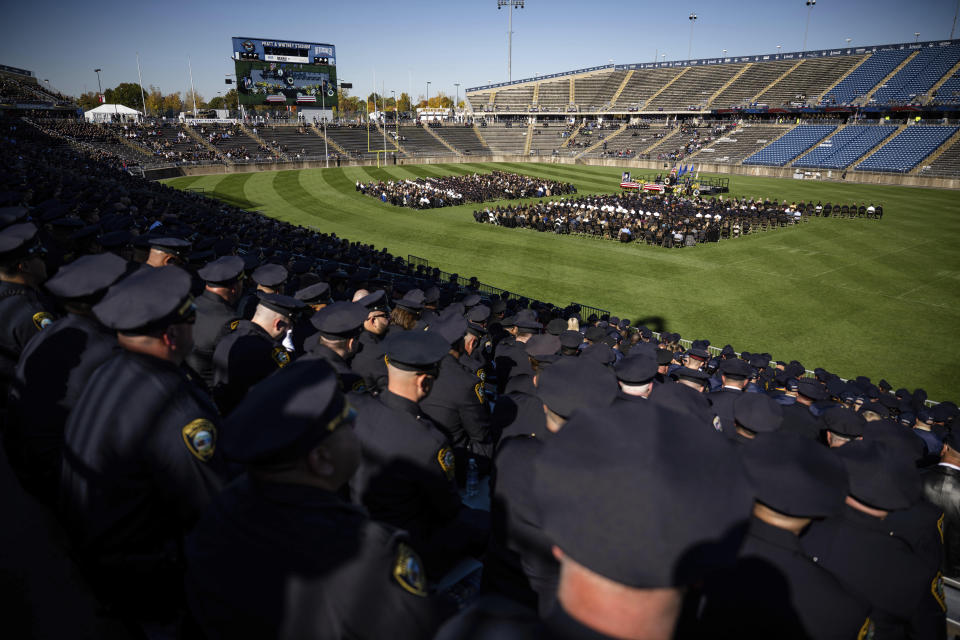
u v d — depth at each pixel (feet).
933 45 252.21
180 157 211.82
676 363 40.27
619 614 3.27
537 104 360.48
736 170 246.68
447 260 108.68
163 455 7.38
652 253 116.06
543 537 7.85
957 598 12.60
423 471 9.46
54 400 9.10
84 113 259.80
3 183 46.52
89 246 22.66
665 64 338.13
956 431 13.50
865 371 64.44
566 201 161.27
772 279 98.02
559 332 26.91
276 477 5.37
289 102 262.88
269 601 4.89
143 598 7.70
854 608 6.52
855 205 155.63
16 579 8.50
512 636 3.56
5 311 12.07
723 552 3.10
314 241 79.25
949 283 95.45
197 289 19.94
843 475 6.85
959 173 196.75
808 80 279.69
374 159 254.88
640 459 3.24
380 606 5.02
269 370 13.80
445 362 13.80
